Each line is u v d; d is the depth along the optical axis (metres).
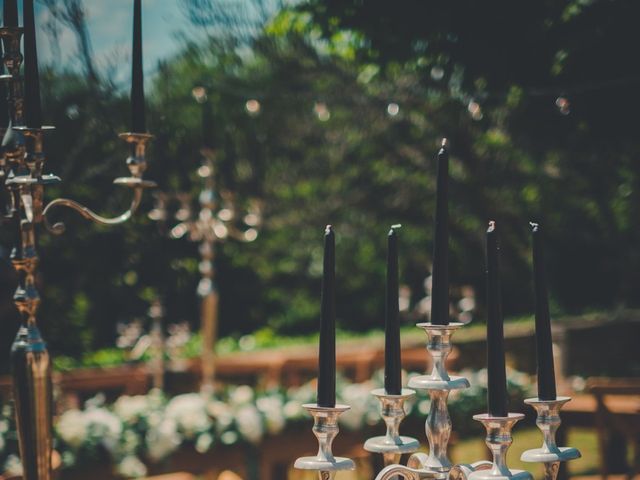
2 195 2.23
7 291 6.00
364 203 10.85
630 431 4.42
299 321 15.23
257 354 9.86
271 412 4.96
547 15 3.67
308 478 6.49
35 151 1.82
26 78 1.81
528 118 4.50
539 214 8.91
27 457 1.89
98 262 5.58
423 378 1.33
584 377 9.98
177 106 5.95
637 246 9.37
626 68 3.73
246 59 6.93
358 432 5.30
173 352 8.11
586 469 6.67
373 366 7.80
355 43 4.30
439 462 1.32
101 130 4.87
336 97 7.18
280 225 11.06
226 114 7.07
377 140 9.61
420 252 12.24
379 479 1.29
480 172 8.46
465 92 4.23
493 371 1.26
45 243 5.36
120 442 4.36
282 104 8.20
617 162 4.82
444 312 1.32
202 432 4.68
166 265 5.74
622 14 3.55
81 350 7.05
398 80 6.62
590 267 11.63
